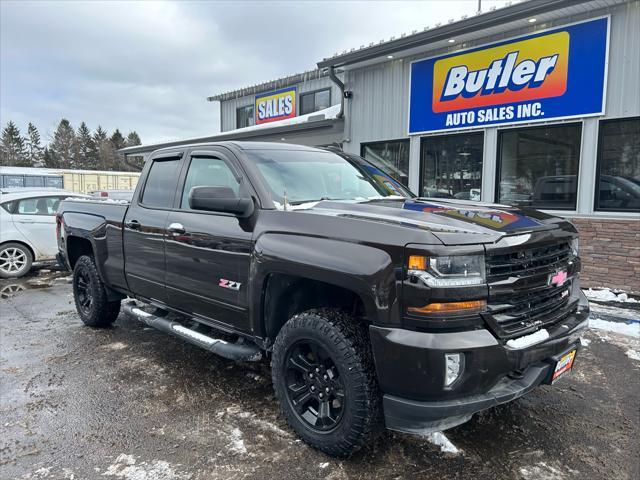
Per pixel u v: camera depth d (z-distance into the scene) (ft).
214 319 12.00
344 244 8.79
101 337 16.88
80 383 12.91
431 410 7.88
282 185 11.39
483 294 7.91
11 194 29.25
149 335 17.12
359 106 32.30
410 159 29.71
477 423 10.74
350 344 8.74
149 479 8.77
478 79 25.99
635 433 10.30
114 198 18.93
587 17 21.97
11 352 15.37
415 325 7.88
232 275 11.05
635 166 21.38
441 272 7.73
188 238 12.28
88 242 17.90
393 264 8.04
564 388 12.55
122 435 10.25
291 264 9.41
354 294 9.55
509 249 8.29
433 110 28.19
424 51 28.17
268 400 11.90
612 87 21.58
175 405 11.62
